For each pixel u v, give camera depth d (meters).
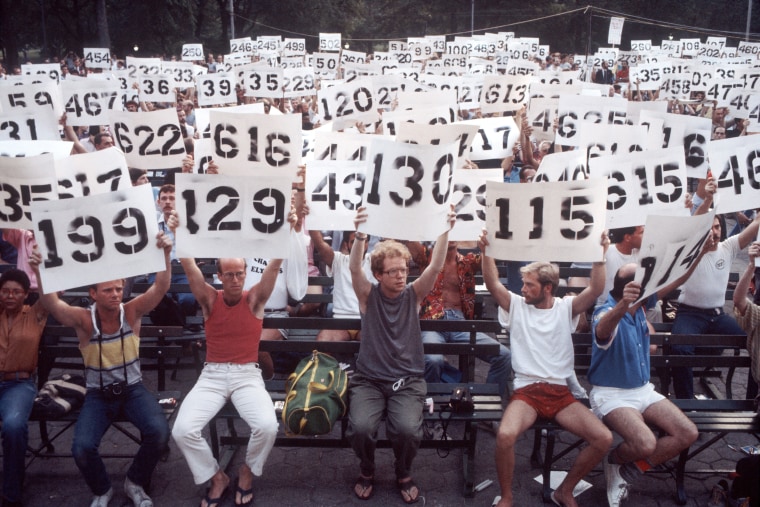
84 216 4.80
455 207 6.44
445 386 5.52
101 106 10.76
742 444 5.93
